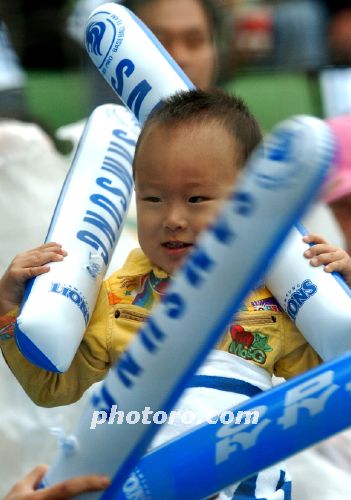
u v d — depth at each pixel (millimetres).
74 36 7672
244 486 3547
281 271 3598
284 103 7637
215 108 3508
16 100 6445
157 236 3486
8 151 5500
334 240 5848
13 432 5082
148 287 3682
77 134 6148
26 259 3494
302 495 4973
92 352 3635
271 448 2951
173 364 2717
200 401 3533
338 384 2895
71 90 7543
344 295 3498
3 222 5367
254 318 3668
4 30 7562
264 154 2459
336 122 5574
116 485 2979
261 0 8398
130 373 2789
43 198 5465
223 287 2582
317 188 2404
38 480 3131
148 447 2951
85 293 3473
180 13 5820
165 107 3553
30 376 3633
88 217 3662
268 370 3670
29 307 3361
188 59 5828
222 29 6488
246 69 7840
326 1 7926
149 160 3463
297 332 3701
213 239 2559
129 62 3895
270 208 2457
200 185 3426
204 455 2996
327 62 7773
